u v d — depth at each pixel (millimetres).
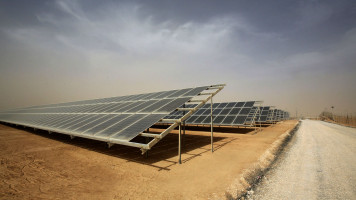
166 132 8648
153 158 10594
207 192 6113
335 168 9000
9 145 13938
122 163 9570
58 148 13141
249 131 25312
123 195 5891
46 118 20703
